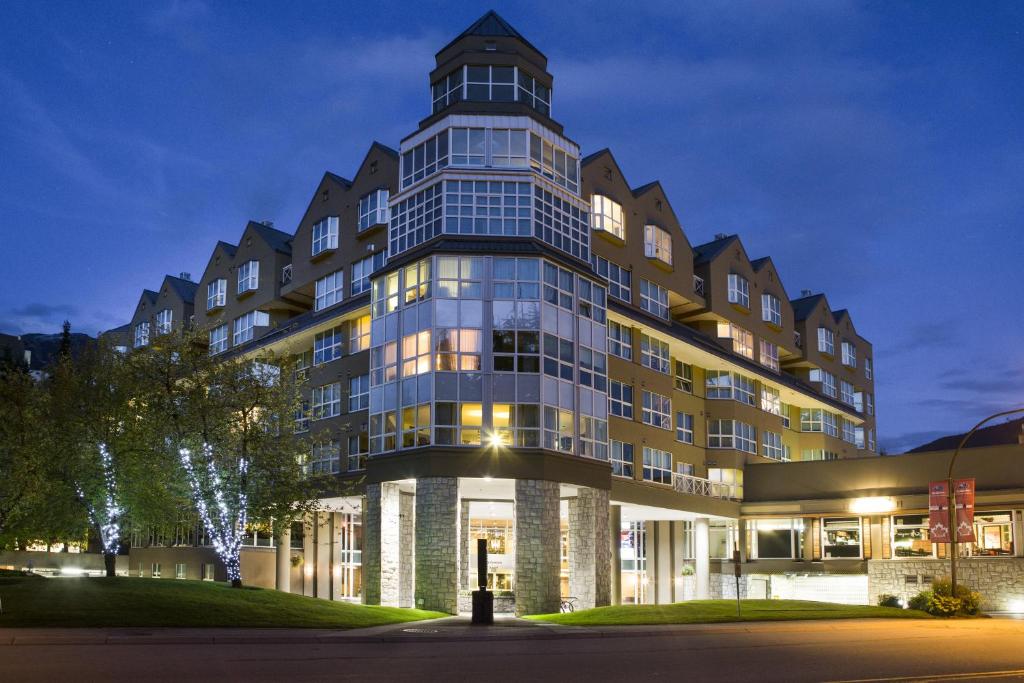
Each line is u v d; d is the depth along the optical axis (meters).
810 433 74.06
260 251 64.31
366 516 45.62
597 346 47.28
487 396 42.53
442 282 43.44
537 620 36.72
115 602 30.17
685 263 61.81
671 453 57.69
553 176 47.94
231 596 34.06
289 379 43.75
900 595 53.44
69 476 40.38
